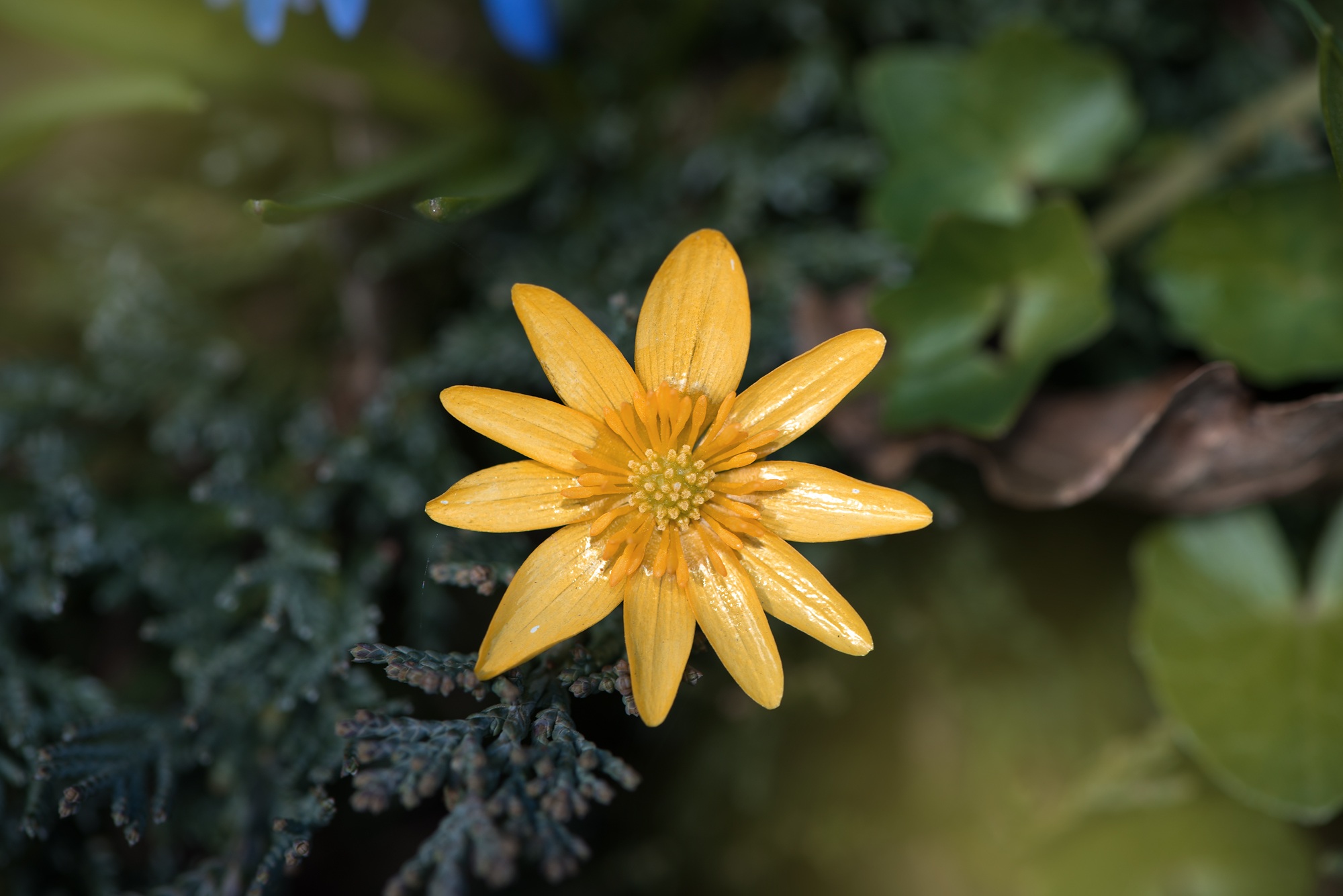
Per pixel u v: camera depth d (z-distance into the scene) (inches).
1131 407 8.7
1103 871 9.2
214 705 8.4
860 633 7.3
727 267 7.4
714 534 7.4
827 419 8.9
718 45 10.2
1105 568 9.5
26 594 8.8
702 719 9.3
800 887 9.5
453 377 9.1
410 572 9.0
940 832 9.4
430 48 9.9
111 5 8.7
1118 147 9.2
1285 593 8.7
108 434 9.6
